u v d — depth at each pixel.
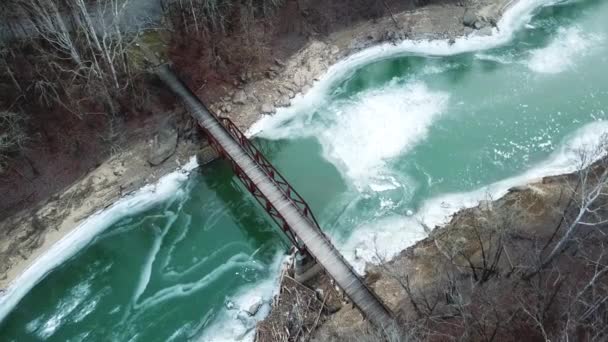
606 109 43.53
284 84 46.81
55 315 34.59
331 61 48.94
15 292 35.41
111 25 40.31
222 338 32.56
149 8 46.91
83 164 39.97
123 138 41.34
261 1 48.28
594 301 25.31
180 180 41.28
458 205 37.88
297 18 49.19
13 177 38.12
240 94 45.41
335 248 32.97
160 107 42.75
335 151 42.69
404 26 51.00
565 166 39.44
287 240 37.31
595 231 32.56
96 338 33.50
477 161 40.81
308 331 31.11
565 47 49.34
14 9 37.12
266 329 31.83
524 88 45.88
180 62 44.88
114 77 39.31
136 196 40.22
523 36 50.69
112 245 38.09
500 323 27.64
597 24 51.38
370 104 45.75
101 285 36.03
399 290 31.95
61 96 40.50
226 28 47.03
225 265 36.50
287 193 35.34
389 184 39.97
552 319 27.50
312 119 45.16
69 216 38.38
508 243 32.41
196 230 38.75
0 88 38.19
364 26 50.88
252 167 37.31
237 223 39.06
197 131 41.91
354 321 30.64
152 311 34.47
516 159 40.66
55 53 37.94
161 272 36.47
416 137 43.00
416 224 37.06
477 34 50.75
